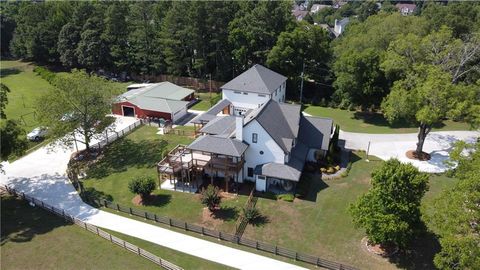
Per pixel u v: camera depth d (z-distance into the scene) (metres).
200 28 83.19
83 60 96.62
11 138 42.56
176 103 68.50
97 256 33.19
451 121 63.25
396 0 199.50
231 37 82.12
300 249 33.69
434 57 52.53
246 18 82.56
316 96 80.69
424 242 33.84
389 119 50.19
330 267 31.25
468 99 45.75
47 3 112.38
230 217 38.44
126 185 45.25
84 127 52.16
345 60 66.25
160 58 90.50
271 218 38.16
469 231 25.50
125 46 95.75
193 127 63.09
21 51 111.06
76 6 99.94
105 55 95.75
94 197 42.56
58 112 49.16
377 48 70.62
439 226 26.92
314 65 80.75
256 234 35.84
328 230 36.09
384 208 30.11
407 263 31.53
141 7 91.25
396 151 52.44
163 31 88.50
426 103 46.62
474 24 75.56
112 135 59.47
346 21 156.00
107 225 37.62
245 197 42.03
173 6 86.12
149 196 42.09
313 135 48.62
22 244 34.97
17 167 50.50
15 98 81.12
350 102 69.06
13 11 126.00
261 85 65.25
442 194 28.47
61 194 43.72
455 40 53.94
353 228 36.25
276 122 45.06
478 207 25.11
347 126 62.81
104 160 52.31
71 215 39.34
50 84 92.19
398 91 49.31
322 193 42.38
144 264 32.09
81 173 48.62
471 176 25.92
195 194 42.88
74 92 49.66
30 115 70.88
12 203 42.16
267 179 42.62
